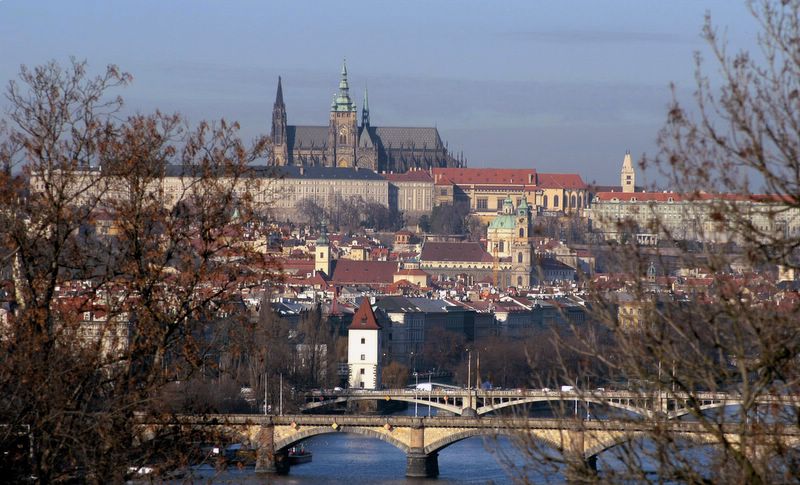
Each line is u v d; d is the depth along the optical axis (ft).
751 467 397.80
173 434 581.53
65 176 584.40
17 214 581.53
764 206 390.42
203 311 589.32
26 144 584.81
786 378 403.95
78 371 562.66
